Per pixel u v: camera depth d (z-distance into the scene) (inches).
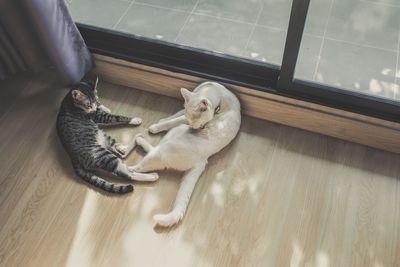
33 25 65.2
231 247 61.2
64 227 63.7
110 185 65.9
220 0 90.7
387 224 62.6
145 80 78.7
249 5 89.3
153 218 64.2
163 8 90.1
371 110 66.0
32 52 74.4
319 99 67.7
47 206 65.9
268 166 69.7
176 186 67.6
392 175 67.7
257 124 75.2
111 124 75.5
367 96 65.4
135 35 75.6
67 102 71.9
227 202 65.7
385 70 77.2
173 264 60.0
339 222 63.0
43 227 63.7
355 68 77.3
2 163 71.2
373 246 60.5
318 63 77.8
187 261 60.2
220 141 68.4
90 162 66.5
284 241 61.5
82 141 68.1
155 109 78.2
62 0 65.2
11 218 64.8
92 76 83.1
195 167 66.9
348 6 85.9
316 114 69.7
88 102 70.1
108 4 90.9
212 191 67.0
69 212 65.2
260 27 85.2
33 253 61.2
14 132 75.4
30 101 79.9
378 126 66.9
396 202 64.8
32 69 78.9
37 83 82.6
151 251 61.2
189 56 73.6
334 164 69.4
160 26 86.8
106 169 66.7
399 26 83.1
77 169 67.6
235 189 67.1
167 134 70.6
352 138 71.4
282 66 65.2
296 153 71.1
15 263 60.4
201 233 62.6
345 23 83.6
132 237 62.6
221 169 69.5
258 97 71.6
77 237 62.7
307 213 64.1
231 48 81.9
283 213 64.3
